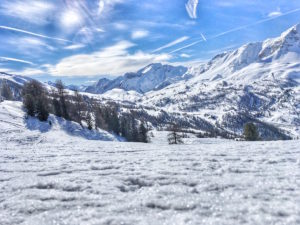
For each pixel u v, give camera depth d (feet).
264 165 29.22
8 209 18.57
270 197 18.72
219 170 27.25
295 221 14.82
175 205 17.94
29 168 31.73
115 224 15.60
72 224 15.83
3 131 131.34
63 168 31.09
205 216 16.11
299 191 19.80
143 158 35.94
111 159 35.88
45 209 18.33
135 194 20.72
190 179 23.97
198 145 53.52
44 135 124.67
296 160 31.27
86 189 22.12
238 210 16.67
